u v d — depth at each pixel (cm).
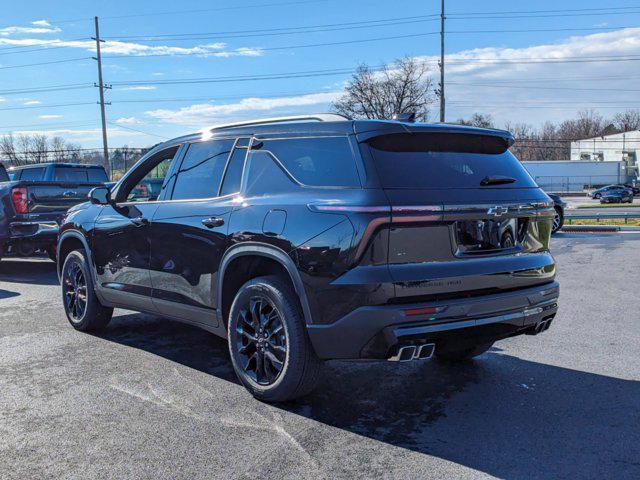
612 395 401
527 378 438
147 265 480
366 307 324
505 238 374
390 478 288
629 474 292
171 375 443
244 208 396
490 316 353
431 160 362
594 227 1777
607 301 712
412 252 334
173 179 477
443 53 4191
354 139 353
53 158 6256
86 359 484
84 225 553
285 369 366
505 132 405
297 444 326
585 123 12144
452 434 339
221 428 346
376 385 424
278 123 407
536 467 299
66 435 337
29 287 850
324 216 344
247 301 394
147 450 318
